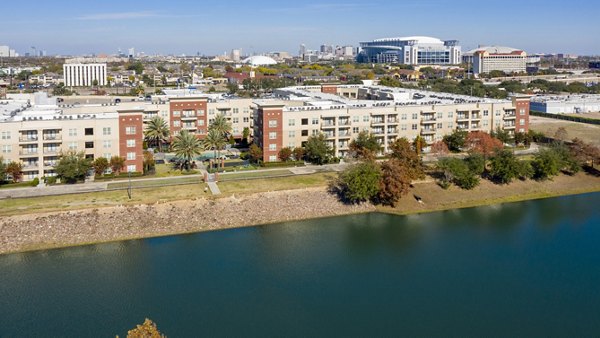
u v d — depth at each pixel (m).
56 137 161.25
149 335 69.50
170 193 148.50
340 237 133.62
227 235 133.50
